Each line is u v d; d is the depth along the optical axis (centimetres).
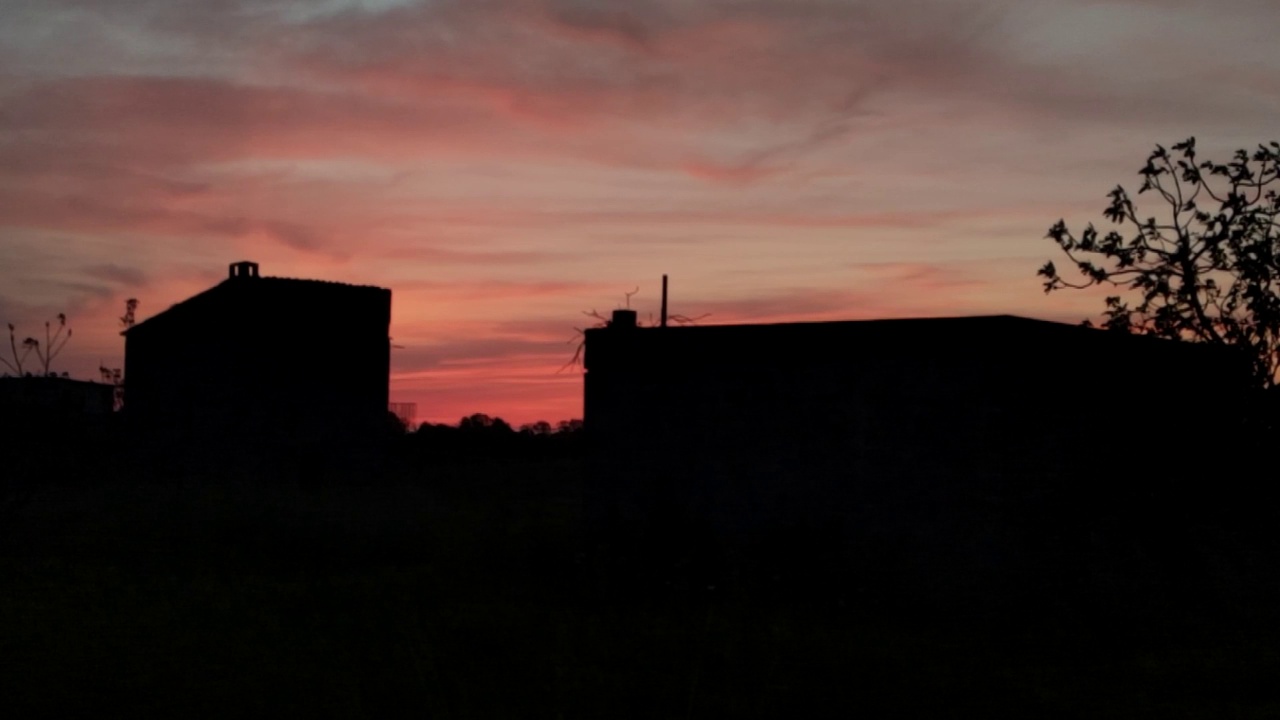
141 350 3962
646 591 1705
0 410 2686
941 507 1639
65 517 2359
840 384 1748
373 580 1867
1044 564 1602
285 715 1008
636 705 1049
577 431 6222
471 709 1023
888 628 1491
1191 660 1301
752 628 1434
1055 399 1655
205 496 2520
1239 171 1375
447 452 5341
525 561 2034
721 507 1847
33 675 1140
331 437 3956
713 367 1880
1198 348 1412
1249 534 1518
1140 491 1473
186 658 1223
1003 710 1062
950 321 1648
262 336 3841
